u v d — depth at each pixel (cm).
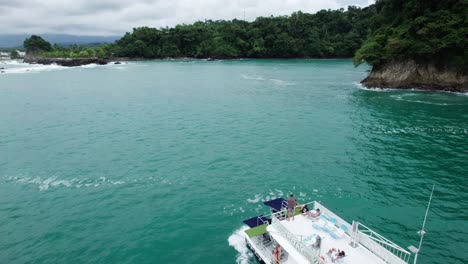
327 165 4194
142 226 2958
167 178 3891
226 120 6450
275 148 4828
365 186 3628
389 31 10231
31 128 6025
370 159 4356
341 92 9494
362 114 6719
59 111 7375
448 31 8900
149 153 4691
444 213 3081
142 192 3569
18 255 2605
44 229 2939
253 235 2503
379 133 5422
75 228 2947
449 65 9250
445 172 3909
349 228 2197
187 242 2723
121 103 8244
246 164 4256
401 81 9794
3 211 3231
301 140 5169
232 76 14075
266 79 12938
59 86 11188
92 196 3500
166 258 2544
